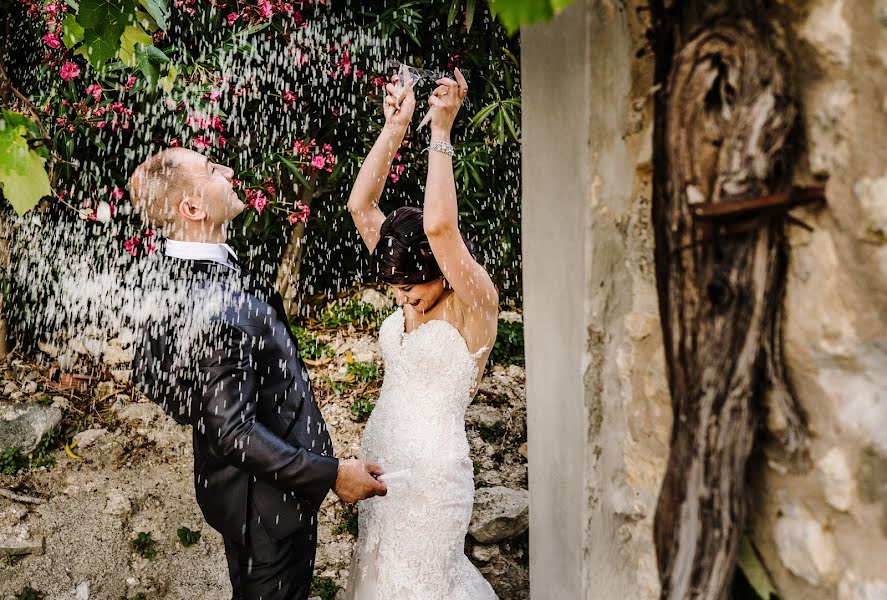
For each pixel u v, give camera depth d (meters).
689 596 1.20
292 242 4.46
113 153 4.13
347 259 4.82
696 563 1.19
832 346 1.09
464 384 2.24
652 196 1.25
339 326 4.52
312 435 2.25
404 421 2.24
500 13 1.14
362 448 2.39
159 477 3.48
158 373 2.11
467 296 2.12
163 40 3.98
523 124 1.65
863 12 1.02
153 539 3.20
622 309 1.39
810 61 1.09
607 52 1.33
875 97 1.02
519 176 4.51
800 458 1.15
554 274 1.54
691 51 1.15
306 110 4.39
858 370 1.06
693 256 1.17
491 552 3.10
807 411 1.13
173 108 3.75
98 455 3.57
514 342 4.27
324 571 3.12
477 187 4.46
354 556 2.42
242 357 2.07
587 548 1.48
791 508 1.17
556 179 1.50
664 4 1.22
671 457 1.23
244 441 2.03
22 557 3.05
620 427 1.42
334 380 4.13
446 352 2.22
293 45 4.14
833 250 1.08
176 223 2.24
